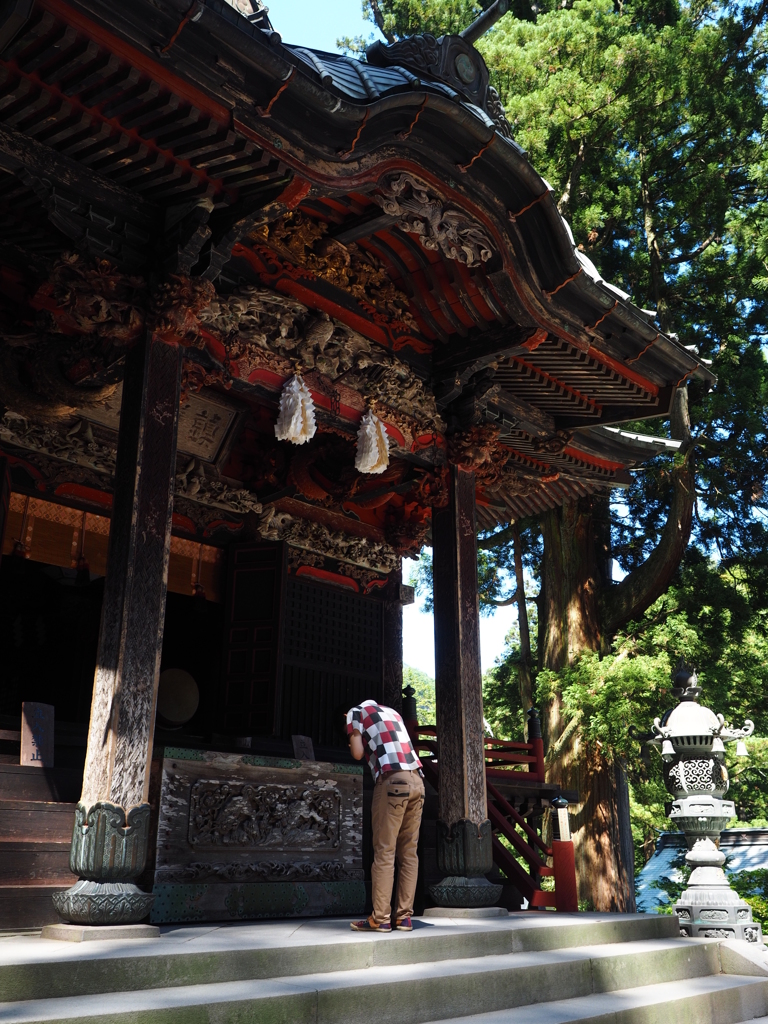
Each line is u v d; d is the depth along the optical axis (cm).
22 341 654
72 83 489
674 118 2191
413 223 685
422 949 517
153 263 594
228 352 688
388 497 1033
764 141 2152
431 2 2261
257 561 1012
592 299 766
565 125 2070
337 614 1122
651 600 2080
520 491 1024
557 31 2011
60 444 859
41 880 543
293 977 441
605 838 1869
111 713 507
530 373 876
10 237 618
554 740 2023
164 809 598
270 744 1011
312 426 720
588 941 655
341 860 712
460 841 729
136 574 538
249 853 647
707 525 2202
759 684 2020
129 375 588
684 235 2261
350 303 790
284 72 507
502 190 695
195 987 402
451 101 621
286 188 565
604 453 1020
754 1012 659
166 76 486
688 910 814
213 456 997
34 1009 336
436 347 852
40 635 1502
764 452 2031
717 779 893
